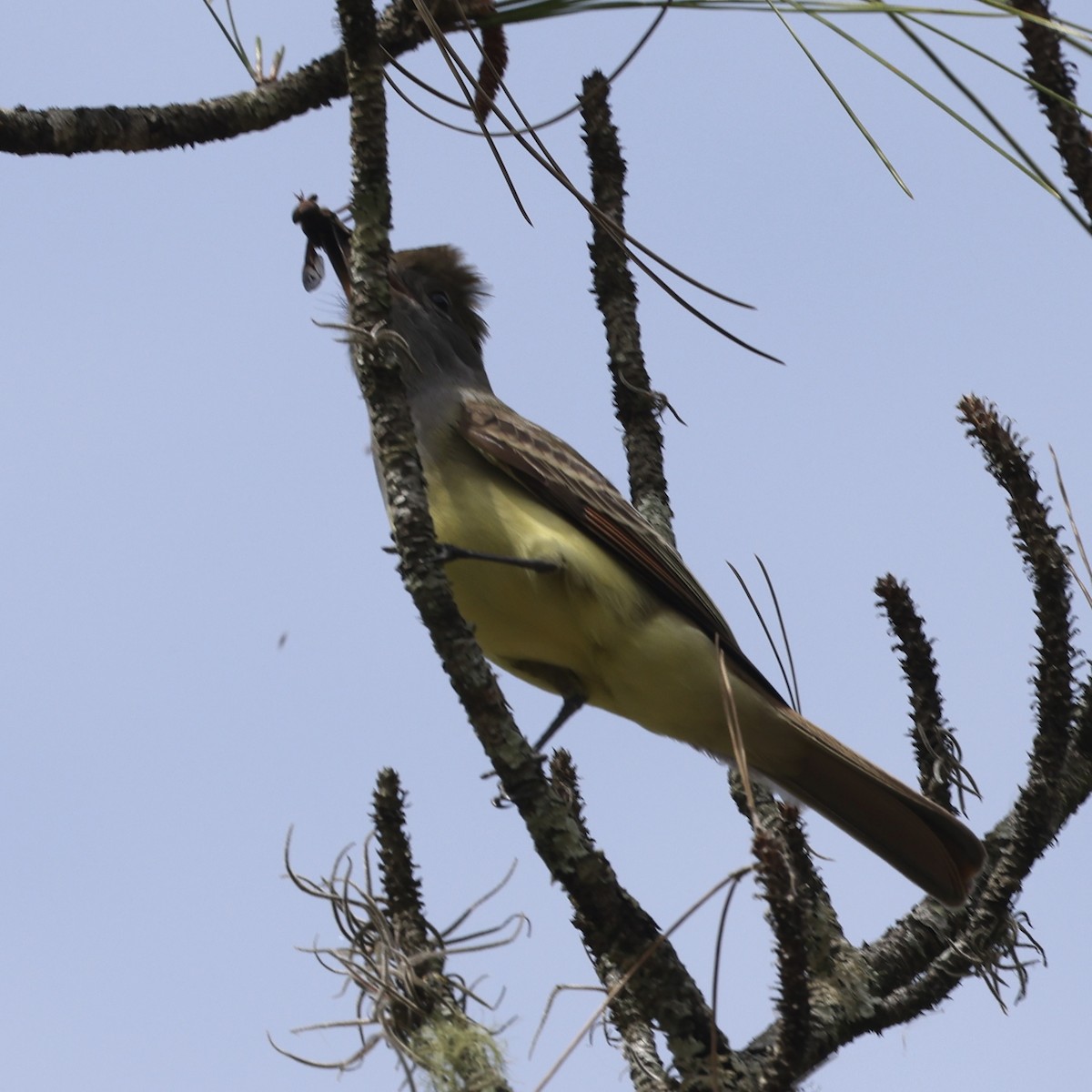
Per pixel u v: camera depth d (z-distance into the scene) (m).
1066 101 5.93
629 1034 7.21
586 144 10.86
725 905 6.14
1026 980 7.97
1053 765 7.91
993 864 8.61
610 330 10.91
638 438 10.88
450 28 8.09
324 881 7.26
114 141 9.38
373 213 7.39
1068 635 7.95
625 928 7.17
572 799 8.39
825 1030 7.69
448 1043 6.76
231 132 9.60
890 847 9.72
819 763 10.39
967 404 8.23
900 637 8.80
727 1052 7.07
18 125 9.22
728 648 10.70
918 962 8.20
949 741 8.74
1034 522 7.99
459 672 7.26
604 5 7.93
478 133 7.60
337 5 7.28
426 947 7.17
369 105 7.30
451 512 10.74
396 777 7.46
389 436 7.38
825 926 8.02
